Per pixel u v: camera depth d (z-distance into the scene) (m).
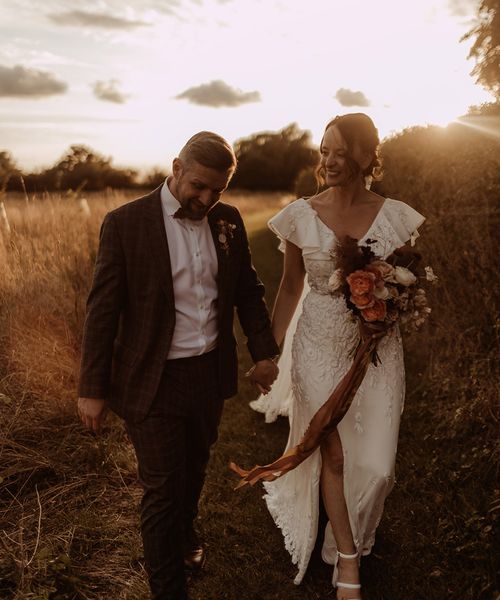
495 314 3.83
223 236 2.36
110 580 2.60
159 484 2.25
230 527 3.01
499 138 4.29
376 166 2.67
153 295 2.23
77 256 5.35
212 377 2.38
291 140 58.78
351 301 2.41
